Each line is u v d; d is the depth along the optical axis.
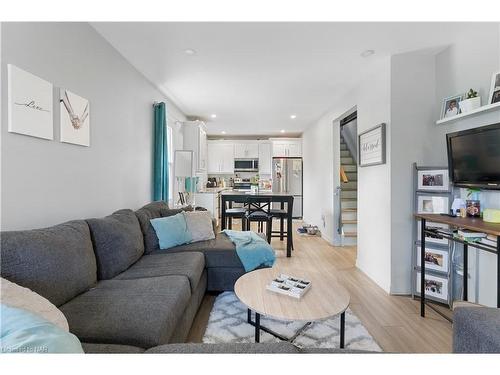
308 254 4.09
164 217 2.87
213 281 2.62
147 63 2.90
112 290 1.61
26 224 1.57
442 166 2.55
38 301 1.01
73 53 1.97
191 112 5.08
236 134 7.76
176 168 4.34
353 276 3.18
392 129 2.70
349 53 2.64
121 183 2.76
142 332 1.19
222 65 2.94
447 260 2.36
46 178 1.72
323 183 5.22
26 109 1.54
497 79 1.99
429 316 2.23
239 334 1.93
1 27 1.40
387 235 2.75
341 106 4.13
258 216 4.07
